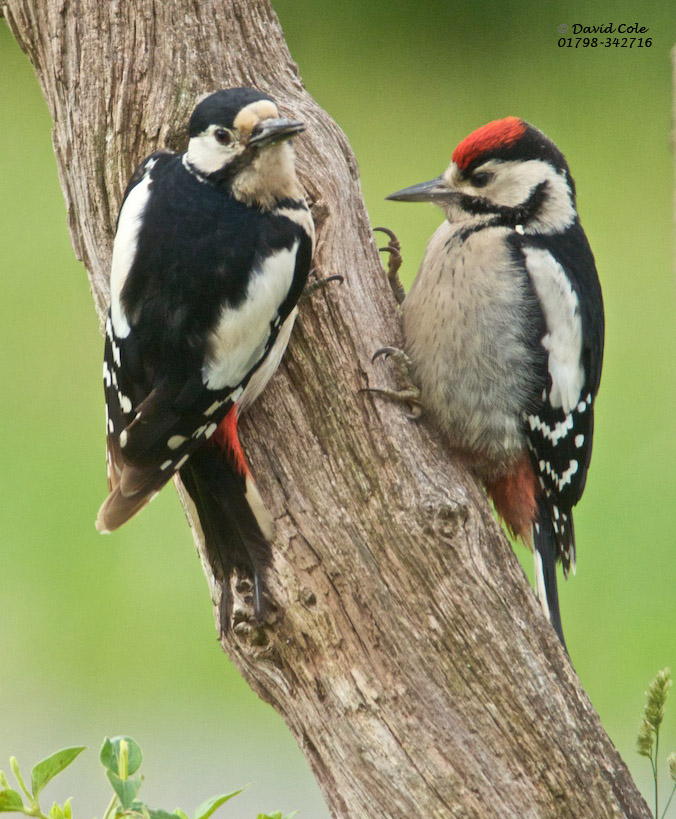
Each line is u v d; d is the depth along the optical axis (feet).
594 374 26.08
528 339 24.34
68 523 44.60
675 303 52.65
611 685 39.58
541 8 64.75
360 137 60.70
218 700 40.16
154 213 20.83
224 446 21.01
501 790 20.51
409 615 21.04
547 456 25.26
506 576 21.62
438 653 20.95
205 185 20.94
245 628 20.89
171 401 20.20
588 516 43.62
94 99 23.54
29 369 51.01
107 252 23.89
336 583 21.21
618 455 46.19
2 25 66.33
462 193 25.49
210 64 23.56
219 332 20.22
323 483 21.76
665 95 61.72
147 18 23.52
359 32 67.51
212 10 23.82
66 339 52.29
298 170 23.03
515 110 62.95
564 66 63.93
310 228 21.62
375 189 56.65
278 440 21.99
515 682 20.93
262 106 20.59
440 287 24.47
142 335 20.39
